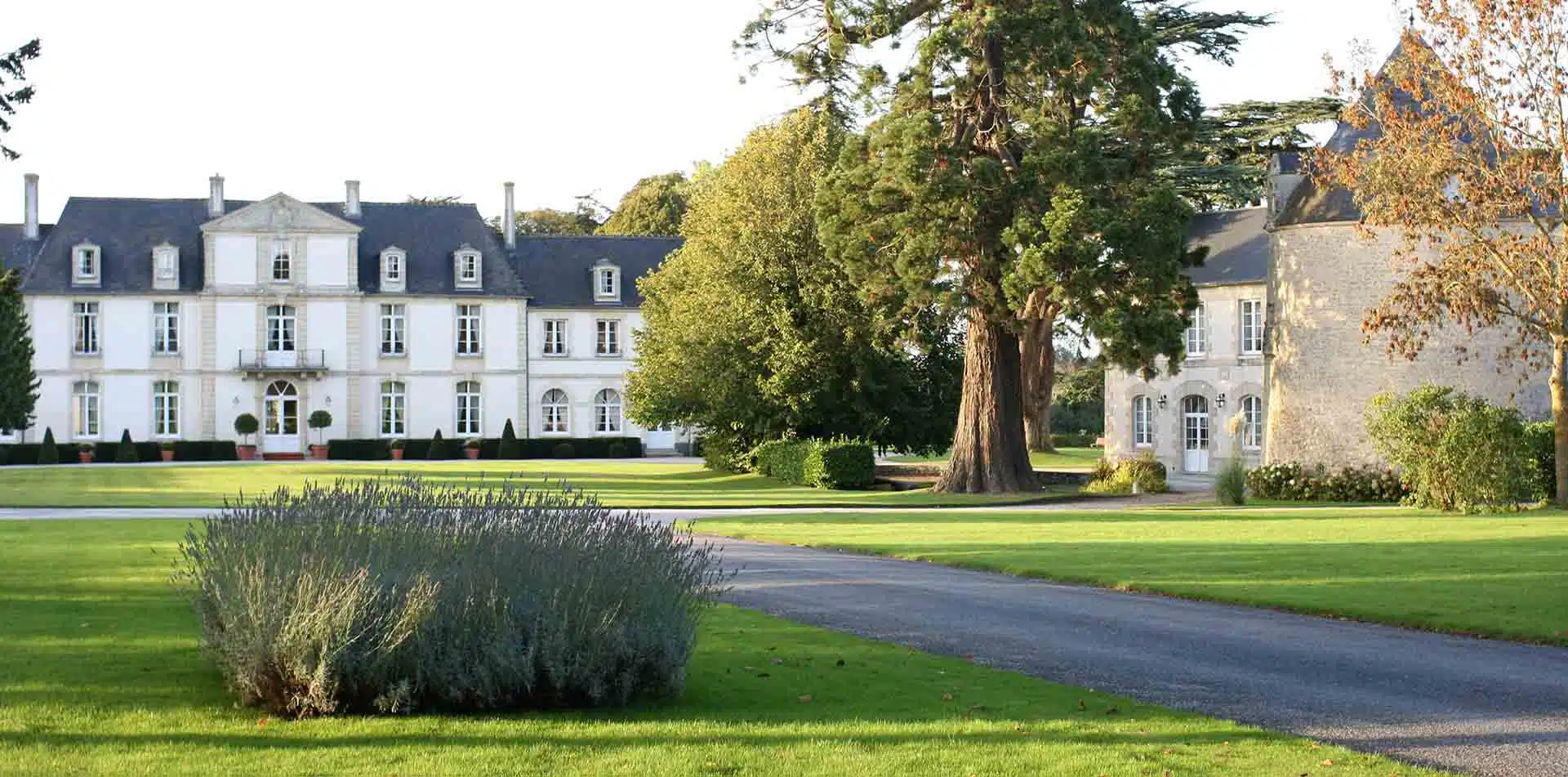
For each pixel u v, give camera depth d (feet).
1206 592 53.36
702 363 146.41
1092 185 112.47
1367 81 101.09
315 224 213.25
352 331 214.48
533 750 28.66
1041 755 28.71
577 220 312.91
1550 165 93.04
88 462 201.46
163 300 209.46
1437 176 96.17
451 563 33.27
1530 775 27.78
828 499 113.39
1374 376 113.70
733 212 147.43
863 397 145.89
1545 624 44.93
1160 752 28.99
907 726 31.12
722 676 36.73
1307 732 31.42
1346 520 87.61
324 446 210.79
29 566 58.95
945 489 123.24
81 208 212.84
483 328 220.02
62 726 30.22
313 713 31.63
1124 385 167.84
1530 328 98.94
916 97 114.93
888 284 117.50
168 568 58.44
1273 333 120.16
